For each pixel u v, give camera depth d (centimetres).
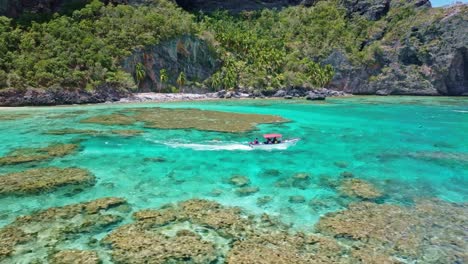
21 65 7056
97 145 3550
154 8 11306
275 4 16812
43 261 1477
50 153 3206
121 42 9044
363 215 1986
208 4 15725
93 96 7494
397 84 12250
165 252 1557
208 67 10844
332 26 14138
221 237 1709
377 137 4244
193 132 4300
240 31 13000
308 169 2906
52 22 8781
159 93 9269
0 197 2172
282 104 8144
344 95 11519
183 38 10206
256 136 4153
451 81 12069
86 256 1516
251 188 2434
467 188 2477
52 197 2192
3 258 1492
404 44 12569
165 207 2066
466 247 1638
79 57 8019
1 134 3984
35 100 6719
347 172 2836
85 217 1905
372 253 1572
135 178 2602
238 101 8838
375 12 14512
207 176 2681
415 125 5150
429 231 1792
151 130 4359
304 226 1844
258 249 1596
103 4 10119
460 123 5372
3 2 8862
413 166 3020
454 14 12081
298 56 12525
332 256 1543
